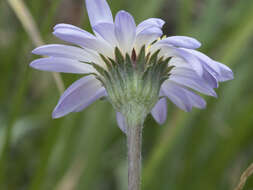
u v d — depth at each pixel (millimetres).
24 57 235
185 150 234
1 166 211
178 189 230
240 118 231
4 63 239
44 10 225
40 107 239
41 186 212
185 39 158
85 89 175
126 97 169
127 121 169
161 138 222
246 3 229
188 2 230
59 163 225
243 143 233
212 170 232
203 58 161
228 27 228
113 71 169
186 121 223
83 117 221
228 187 236
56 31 161
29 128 235
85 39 165
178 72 173
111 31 166
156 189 228
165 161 232
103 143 221
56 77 195
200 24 234
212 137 237
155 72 169
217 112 238
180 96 178
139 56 168
